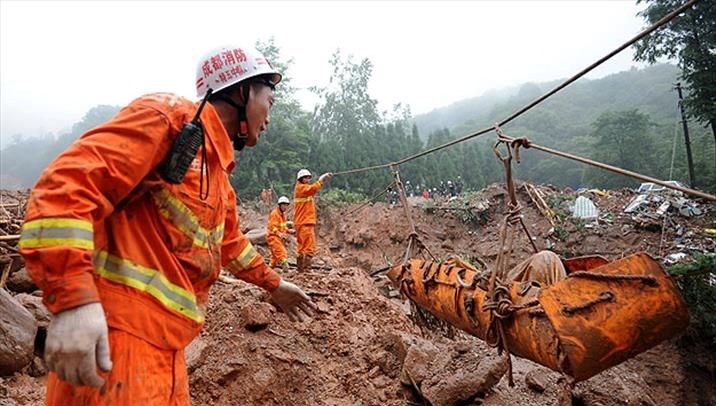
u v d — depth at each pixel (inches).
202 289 77.9
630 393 202.2
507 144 120.6
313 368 227.1
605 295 89.2
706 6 649.6
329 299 280.4
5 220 273.7
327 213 848.9
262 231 612.4
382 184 1497.3
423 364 213.2
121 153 61.3
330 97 2182.6
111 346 64.6
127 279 67.0
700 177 1257.4
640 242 567.2
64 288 54.2
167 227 70.8
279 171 1366.9
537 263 129.0
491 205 740.7
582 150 3073.3
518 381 210.8
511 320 108.9
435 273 147.6
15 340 178.9
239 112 84.1
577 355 88.4
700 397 364.2
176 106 70.0
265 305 245.4
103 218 61.8
